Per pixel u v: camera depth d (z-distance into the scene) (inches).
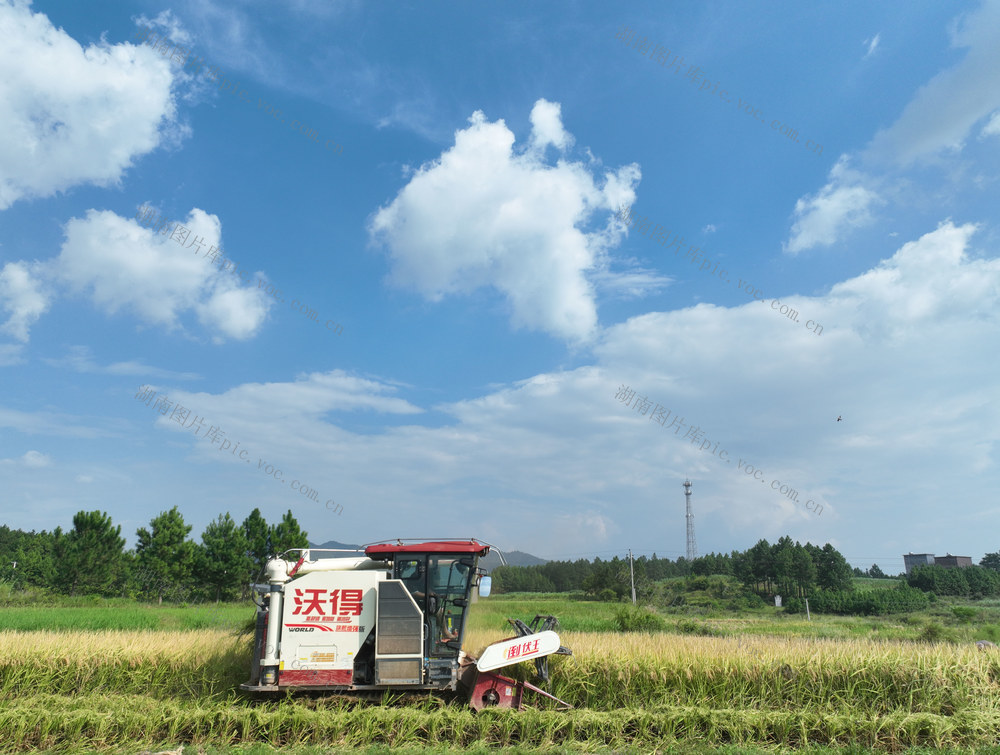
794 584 2522.1
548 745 340.5
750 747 333.7
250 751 318.3
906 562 3506.4
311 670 355.3
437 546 394.0
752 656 418.3
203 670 422.0
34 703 376.8
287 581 369.4
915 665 395.2
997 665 397.1
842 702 377.7
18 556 2058.3
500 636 447.2
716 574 3043.8
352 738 343.0
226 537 1819.6
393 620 360.5
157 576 1717.5
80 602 1541.6
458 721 353.1
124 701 378.9
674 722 359.3
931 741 337.1
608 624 1114.7
